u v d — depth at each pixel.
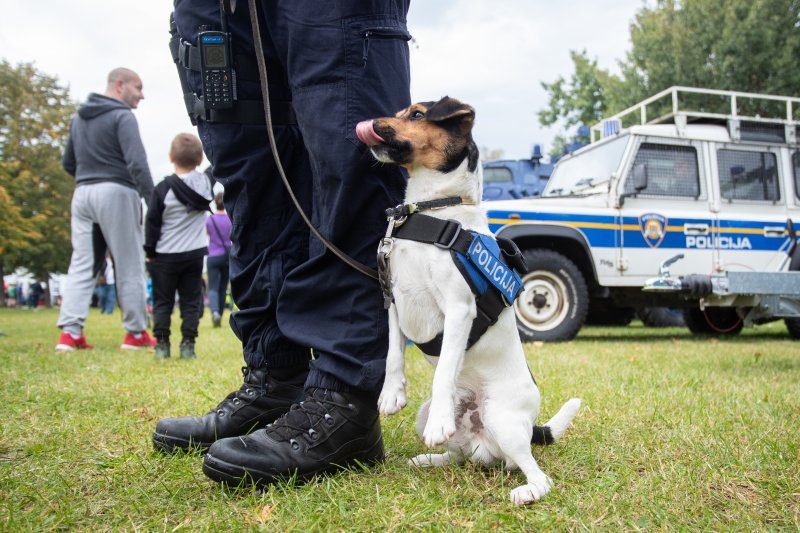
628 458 2.12
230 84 1.95
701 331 8.14
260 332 2.11
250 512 1.60
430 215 1.88
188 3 2.03
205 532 1.48
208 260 9.09
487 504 1.72
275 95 2.04
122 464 1.98
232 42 1.97
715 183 6.91
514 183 10.75
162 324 4.86
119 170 5.32
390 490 1.75
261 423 2.13
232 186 2.04
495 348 1.95
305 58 1.82
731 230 6.80
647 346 6.11
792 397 3.24
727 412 2.83
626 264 6.51
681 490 1.81
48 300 31.78
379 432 2.01
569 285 6.35
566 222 6.36
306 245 2.08
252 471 1.73
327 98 1.81
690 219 6.70
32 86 28.94
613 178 6.58
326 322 1.89
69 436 2.33
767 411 2.86
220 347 5.95
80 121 5.20
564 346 5.86
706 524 1.58
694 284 5.04
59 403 2.93
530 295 6.34
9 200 24.27
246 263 2.12
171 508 1.65
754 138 7.04
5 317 14.67
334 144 1.81
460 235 1.82
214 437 2.11
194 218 4.89
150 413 2.76
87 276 5.46
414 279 1.85
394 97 1.89
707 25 19.48
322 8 1.80
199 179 4.83
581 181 7.25
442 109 1.90
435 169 1.94
